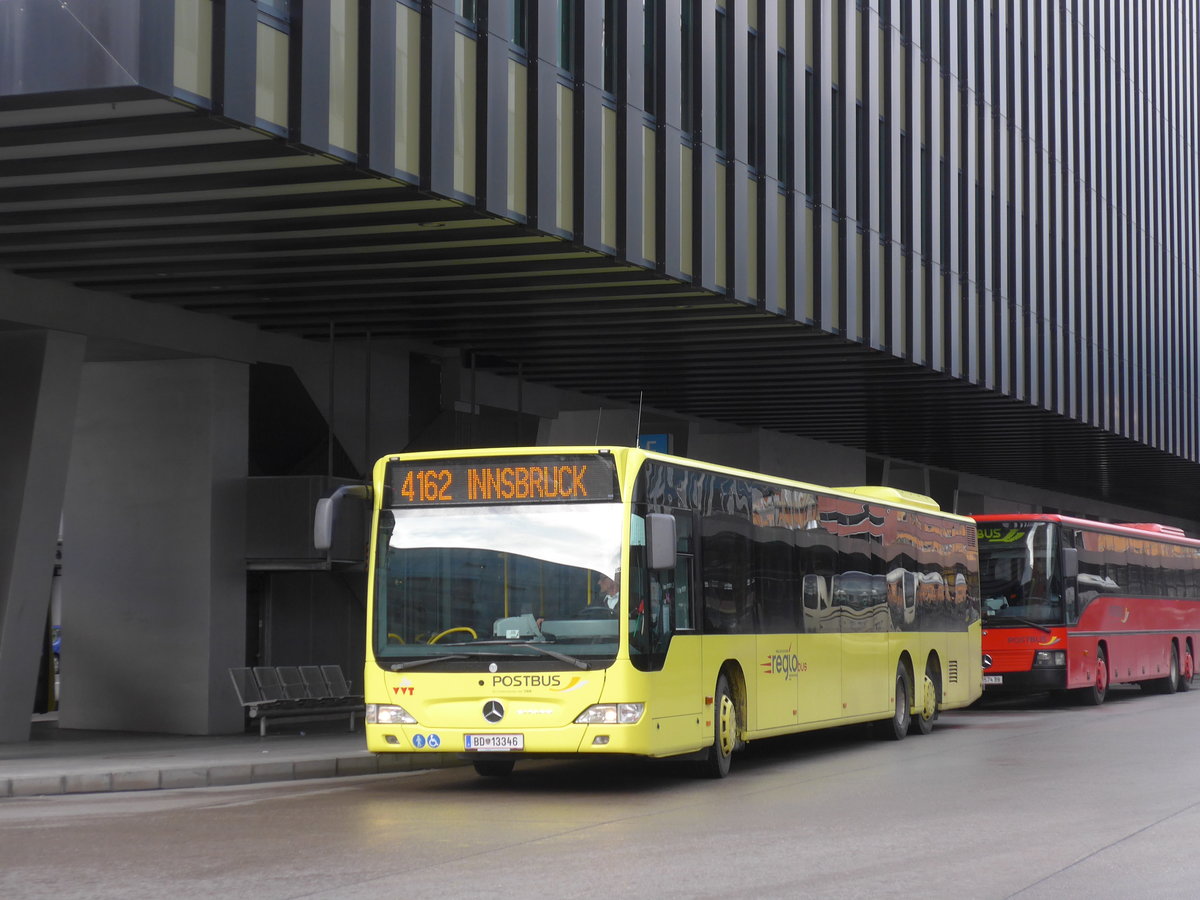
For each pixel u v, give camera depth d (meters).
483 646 14.21
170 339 21.80
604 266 20.14
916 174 30.31
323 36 15.05
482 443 28.42
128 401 23.28
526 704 14.02
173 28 13.32
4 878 9.38
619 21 20.38
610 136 20.08
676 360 27.84
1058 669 27.58
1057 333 38.09
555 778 15.98
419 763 17.45
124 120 13.95
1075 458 47.50
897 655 21.36
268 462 25.27
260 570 23.77
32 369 19.94
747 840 11.00
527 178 18.27
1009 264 35.03
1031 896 8.73
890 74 29.41
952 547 24.48
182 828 11.77
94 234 17.45
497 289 21.27
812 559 18.66
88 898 8.66
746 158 23.89
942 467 50.09
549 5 18.67
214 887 9.01
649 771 16.73
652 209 21.06
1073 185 40.06
